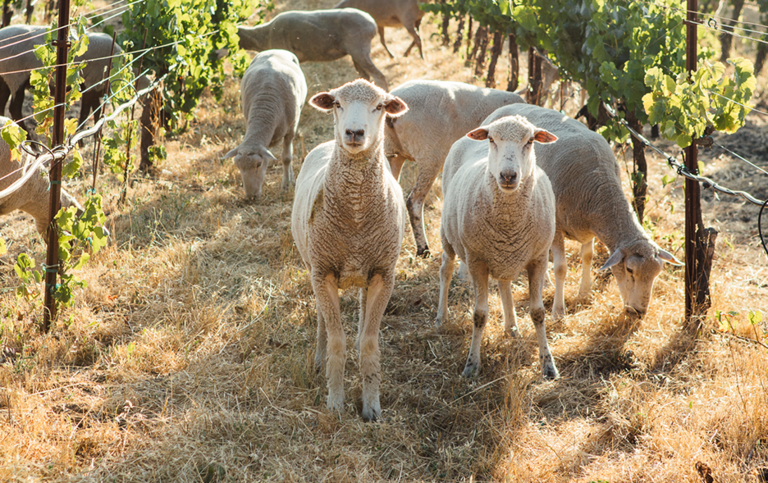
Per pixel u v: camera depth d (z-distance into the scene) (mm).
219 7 9594
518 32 7195
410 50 14969
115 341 4188
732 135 9578
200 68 8562
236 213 6656
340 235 3371
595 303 4812
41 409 3289
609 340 4305
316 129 9766
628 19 5309
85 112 8164
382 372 3977
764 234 6219
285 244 5816
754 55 16891
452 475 3072
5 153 4363
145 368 3891
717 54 5176
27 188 4613
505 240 3773
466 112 6168
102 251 5383
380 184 3307
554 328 4664
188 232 6098
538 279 4031
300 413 3459
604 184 4566
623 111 5602
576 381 3932
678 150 8898
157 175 7707
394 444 3268
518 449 3207
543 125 5223
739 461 3045
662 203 6730
